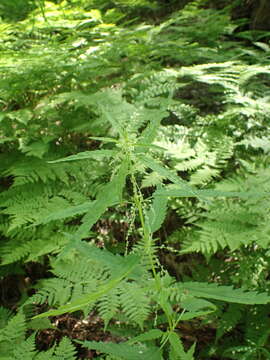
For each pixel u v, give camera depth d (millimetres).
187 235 3086
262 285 2742
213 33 5566
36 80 3885
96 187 3301
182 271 3436
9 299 3506
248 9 7055
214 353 2848
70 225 3447
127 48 4453
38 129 3699
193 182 3045
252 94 4023
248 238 2566
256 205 2762
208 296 1427
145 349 1535
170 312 1554
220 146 3379
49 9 5836
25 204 3107
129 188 3592
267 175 2951
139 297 2357
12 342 2336
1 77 3760
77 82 4148
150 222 1500
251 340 2689
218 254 3410
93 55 4250
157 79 3861
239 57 5129
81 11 5852
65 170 3371
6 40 5258
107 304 2338
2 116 3246
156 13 7887
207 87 5176
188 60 4789
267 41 6266
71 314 3369
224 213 2807
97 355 3088
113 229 3742
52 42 5074
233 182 2957
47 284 2576
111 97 3457
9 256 2965
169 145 3324
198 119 3977
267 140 3170
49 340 3209
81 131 3580
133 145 1215
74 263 2686
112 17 6203
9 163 3639
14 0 6449
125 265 1185
